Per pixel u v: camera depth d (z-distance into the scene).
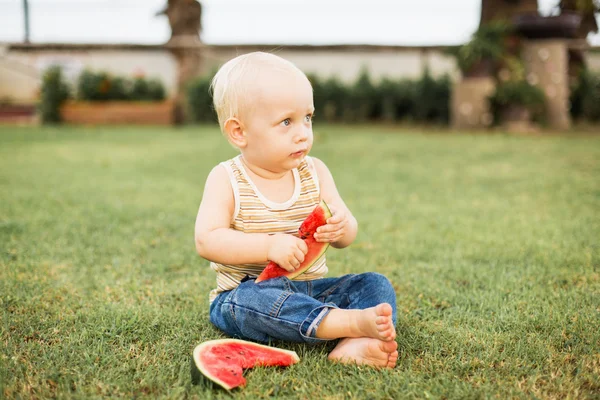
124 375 1.76
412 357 1.89
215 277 2.80
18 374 1.76
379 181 5.71
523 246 3.29
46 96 13.06
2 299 2.40
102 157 7.44
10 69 15.05
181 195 4.92
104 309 2.31
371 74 14.82
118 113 13.26
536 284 2.63
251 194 2.01
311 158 2.24
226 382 1.66
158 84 14.47
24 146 8.55
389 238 3.55
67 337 2.04
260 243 1.88
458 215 4.17
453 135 10.42
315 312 1.83
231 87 1.93
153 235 3.58
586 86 12.34
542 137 9.75
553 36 11.13
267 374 1.77
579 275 2.75
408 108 13.39
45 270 2.83
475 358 1.87
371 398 1.64
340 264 3.03
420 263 3.02
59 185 5.25
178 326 2.15
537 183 5.43
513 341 2.00
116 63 15.45
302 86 1.92
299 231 1.91
